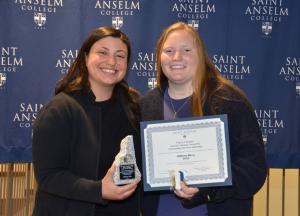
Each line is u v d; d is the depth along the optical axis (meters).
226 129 1.64
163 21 2.92
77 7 2.90
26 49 2.87
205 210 1.72
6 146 2.87
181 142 1.68
